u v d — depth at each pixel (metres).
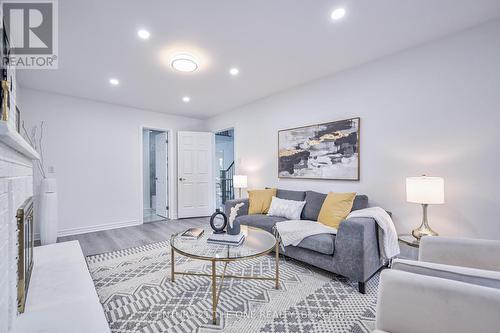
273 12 1.97
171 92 3.90
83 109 4.15
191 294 2.04
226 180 6.96
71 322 1.34
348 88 3.09
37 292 1.67
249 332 1.58
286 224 2.79
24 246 1.51
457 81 2.28
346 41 2.43
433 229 2.42
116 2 1.81
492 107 2.11
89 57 2.68
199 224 4.75
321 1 1.85
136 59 2.74
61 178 3.91
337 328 1.62
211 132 5.64
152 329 1.61
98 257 2.92
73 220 4.02
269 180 4.19
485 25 2.14
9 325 1.24
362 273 2.06
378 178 2.81
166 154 5.41
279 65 2.96
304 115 3.60
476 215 2.18
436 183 2.10
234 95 4.09
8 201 1.25
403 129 2.62
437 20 2.10
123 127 4.62
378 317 0.98
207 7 1.89
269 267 2.62
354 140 3.00
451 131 2.31
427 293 0.89
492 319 0.78
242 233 2.30
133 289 2.12
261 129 4.32
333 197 2.84
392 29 2.23
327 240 2.31
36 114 3.70
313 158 3.45
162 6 1.87
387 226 2.29
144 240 3.66
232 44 2.46
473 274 0.91
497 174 2.08
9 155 1.30
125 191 4.60
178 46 2.48
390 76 2.71
